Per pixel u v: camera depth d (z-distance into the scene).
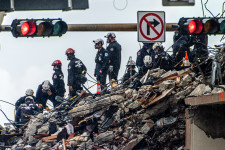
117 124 70.50
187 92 63.19
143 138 67.00
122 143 70.62
